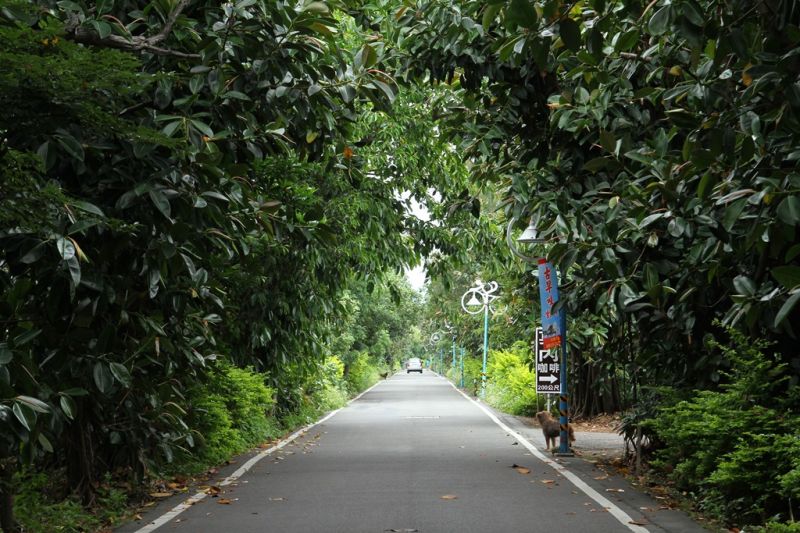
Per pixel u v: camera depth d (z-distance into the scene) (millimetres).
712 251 8781
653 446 13188
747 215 6980
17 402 5602
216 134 7207
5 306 6066
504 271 22797
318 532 8531
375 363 77500
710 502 9352
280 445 18266
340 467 14125
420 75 11820
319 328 20859
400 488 11625
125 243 6820
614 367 14641
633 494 11023
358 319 49938
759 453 8250
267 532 8539
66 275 6477
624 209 9289
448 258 20984
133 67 5453
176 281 8562
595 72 8875
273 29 7453
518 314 26125
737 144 7035
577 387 25172
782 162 7352
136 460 10680
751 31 6602
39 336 6930
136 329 8180
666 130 10336
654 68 9484
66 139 5844
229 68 7699
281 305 17406
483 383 41781
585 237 10227
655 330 11344
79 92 5496
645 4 7176
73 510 8930
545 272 15797
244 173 7766
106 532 8594
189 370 10125
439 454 16203
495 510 9789
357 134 17172
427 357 149875
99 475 10711
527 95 11469
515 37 6879
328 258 17688
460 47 10891
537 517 9320
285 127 8047
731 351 9242
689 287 10273
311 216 9297
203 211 7168
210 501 10547
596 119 10156
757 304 7641
